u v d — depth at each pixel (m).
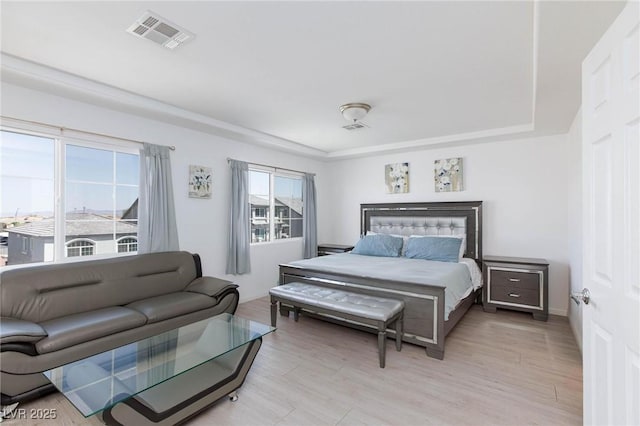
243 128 4.03
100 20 1.82
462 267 3.64
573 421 1.86
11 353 1.91
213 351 2.07
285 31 1.92
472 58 2.24
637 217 1.10
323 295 3.08
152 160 3.35
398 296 2.92
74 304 2.56
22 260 2.67
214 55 2.22
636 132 1.10
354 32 1.92
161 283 3.15
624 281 1.18
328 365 2.55
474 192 4.52
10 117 2.51
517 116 3.53
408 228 4.95
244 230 4.30
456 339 3.10
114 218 3.23
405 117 3.59
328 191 6.07
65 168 2.87
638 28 1.08
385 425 1.84
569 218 3.73
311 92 2.89
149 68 2.43
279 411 1.97
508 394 2.14
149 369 1.87
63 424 1.86
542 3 1.45
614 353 1.25
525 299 3.76
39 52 2.19
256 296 4.64
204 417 1.91
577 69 2.11
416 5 1.66
